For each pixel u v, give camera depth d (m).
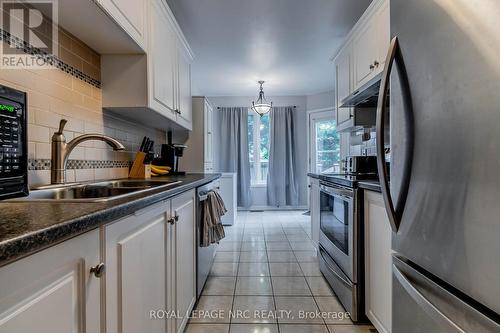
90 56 1.63
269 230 4.00
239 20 2.64
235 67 3.93
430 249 0.80
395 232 1.00
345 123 2.90
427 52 0.80
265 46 3.25
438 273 0.77
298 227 4.18
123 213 0.80
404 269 0.94
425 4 0.81
